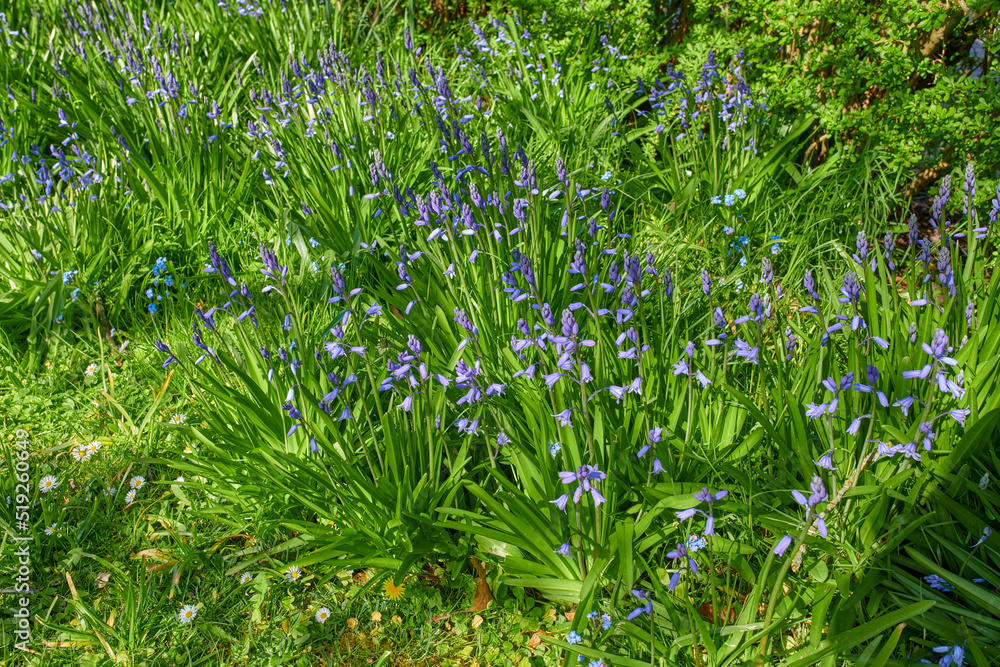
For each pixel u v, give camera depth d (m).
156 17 6.56
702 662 2.40
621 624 2.37
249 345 3.32
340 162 4.43
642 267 3.44
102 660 2.67
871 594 2.49
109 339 4.12
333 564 2.65
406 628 2.72
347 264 4.22
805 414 2.76
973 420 2.48
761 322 2.81
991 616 2.33
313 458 2.94
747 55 4.73
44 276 4.18
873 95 4.68
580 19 5.58
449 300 3.46
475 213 3.64
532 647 2.63
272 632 2.71
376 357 3.49
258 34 6.19
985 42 3.95
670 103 4.85
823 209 4.46
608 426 2.69
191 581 2.91
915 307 2.81
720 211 4.35
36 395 3.79
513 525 2.54
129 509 3.23
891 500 2.57
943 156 4.29
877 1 4.44
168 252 4.43
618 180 4.73
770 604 2.25
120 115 5.02
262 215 4.68
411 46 4.99
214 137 4.71
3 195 4.70
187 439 3.43
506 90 5.60
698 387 2.89
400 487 2.61
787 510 2.69
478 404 2.97
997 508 2.52
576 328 2.16
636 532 2.59
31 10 6.61
